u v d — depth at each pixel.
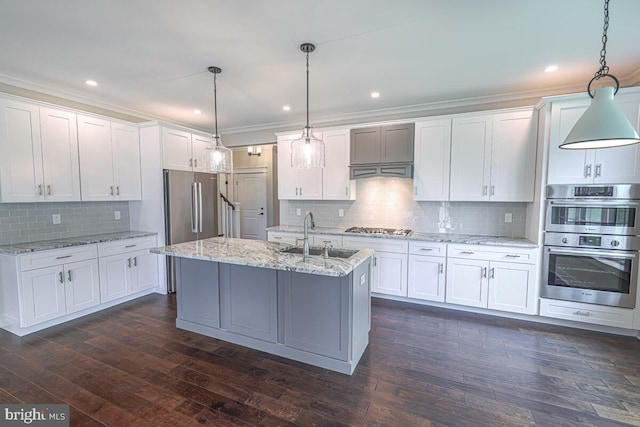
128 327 3.11
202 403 1.98
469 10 1.99
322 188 4.45
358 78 3.16
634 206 2.74
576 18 2.08
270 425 1.79
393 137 3.92
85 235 3.84
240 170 7.51
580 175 2.90
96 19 2.08
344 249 2.82
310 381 2.22
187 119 4.83
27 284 2.89
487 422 1.81
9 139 2.93
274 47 2.49
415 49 2.54
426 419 1.84
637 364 2.42
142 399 2.02
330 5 1.94
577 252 2.96
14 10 1.96
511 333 2.96
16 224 3.22
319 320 2.39
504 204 3.72
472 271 3.40
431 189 3.78
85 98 3.71
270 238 4.64
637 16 2.02
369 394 2.07
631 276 2.80
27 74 3.04
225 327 2.83
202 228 4.55
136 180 4.16
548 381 2.20
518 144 3.34
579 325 3.06
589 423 1.80
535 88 3.46
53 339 2.83
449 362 2.46
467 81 3.24
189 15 2.04
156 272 4.18
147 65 2.83
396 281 3.79
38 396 2.04
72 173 3.45
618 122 1.51
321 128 4.37
